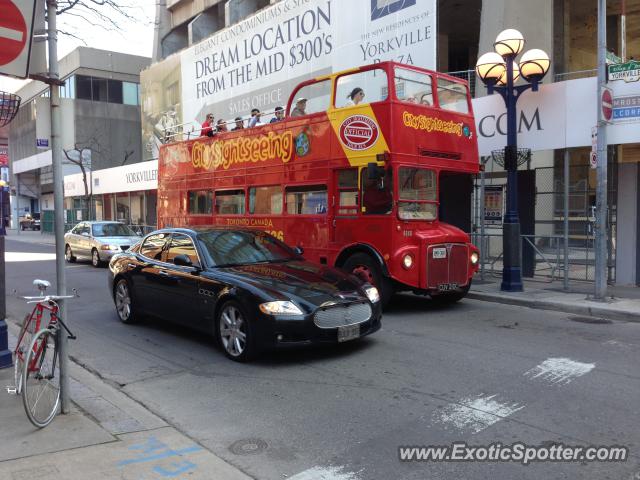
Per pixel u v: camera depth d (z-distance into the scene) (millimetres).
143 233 27047
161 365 6594
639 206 11703
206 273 7156
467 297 11234
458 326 8508
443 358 6641
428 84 10250
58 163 4691
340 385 5688
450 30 25703
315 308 6270
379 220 9531
